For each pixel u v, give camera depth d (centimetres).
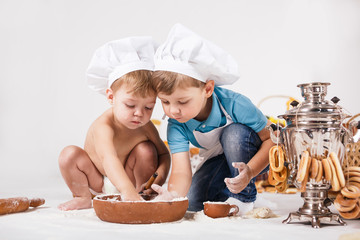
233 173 171
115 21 464
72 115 457
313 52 460
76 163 180
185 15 463
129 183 150
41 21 464
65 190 264
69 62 462
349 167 137
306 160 132
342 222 136
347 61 462
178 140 171
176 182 165
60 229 127
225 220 144
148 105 165
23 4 464
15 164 429
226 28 462
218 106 170
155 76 151
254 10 462
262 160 161
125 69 165
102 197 150
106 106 457
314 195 136
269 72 460
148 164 192
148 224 134
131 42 169
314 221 132
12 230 126
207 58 149
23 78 459
